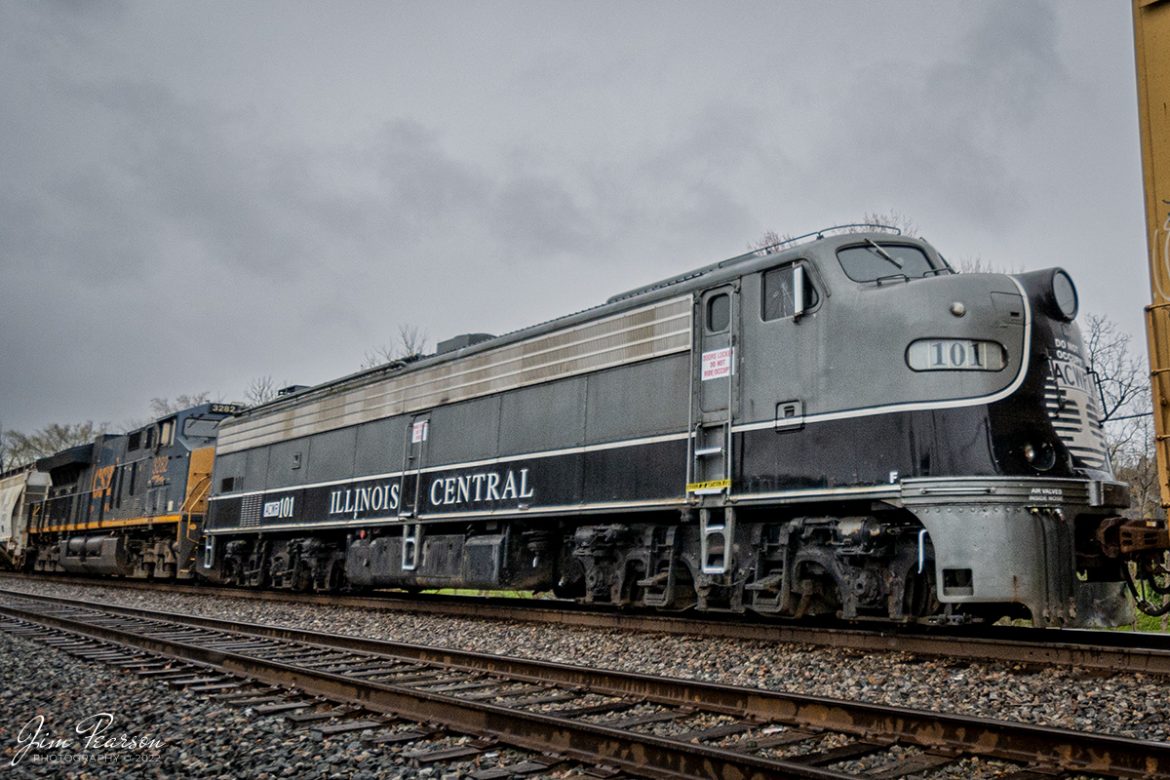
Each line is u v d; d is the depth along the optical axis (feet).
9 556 107.04
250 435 66.03
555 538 41.88
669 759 16.97
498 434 43.29
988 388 27.22
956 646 26.61
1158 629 39.63
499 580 41.45
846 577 28.99
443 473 46.42
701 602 33.32
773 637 31.07
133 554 79.82
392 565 49.19
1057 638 29.55
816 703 20.06
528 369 42.24
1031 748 17.07
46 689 27.14
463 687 25.43
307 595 56.65
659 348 35.86
